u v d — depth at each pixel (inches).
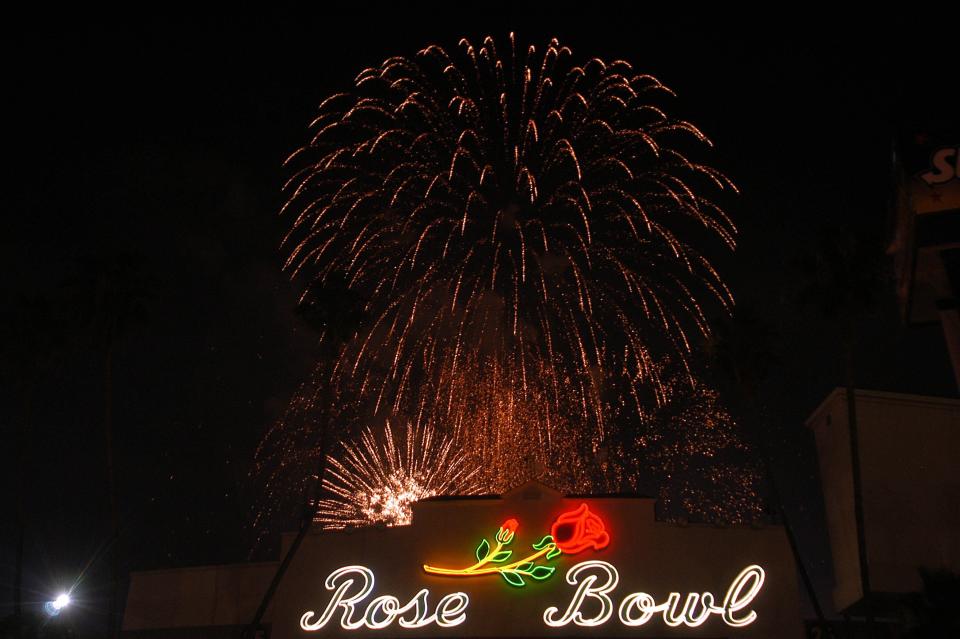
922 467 2004.2
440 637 1806.1
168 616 2063.2
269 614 2028.8
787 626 1806.1
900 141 1721.2
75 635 2075.5
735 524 1882.4
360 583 1877.5
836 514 2082.9
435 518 1893.5
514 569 1835.6
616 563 1833.2
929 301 1841.8
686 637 1786.4
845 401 2059.5
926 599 1347.2
